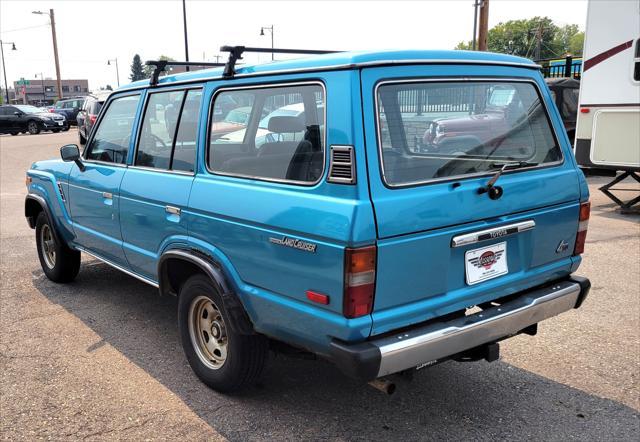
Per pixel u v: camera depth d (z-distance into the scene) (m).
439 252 2.87
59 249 5.52
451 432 3.23
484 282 3.10
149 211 3.95
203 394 3.64
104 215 4.55
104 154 4.69
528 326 3.46
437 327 2.89
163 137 3.95
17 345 4.37
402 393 3.66
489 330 3.04
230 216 3.21
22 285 5.79
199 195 3.47
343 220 2.60
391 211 2.66
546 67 18.97
